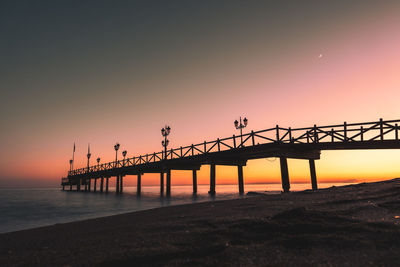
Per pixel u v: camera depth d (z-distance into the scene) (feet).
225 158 100.89
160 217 32.63
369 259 12.16
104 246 18.48
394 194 30.09
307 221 18.97
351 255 12.81
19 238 27.58
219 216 27.09
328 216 20.04
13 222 52.01
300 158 76.89
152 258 14.53
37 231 31.83
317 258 12.80
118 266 13.82
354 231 16.25
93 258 15.57
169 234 20.16
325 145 65.57
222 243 16.21
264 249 14.60
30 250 20.39
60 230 30.63
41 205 94.84
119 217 38.55
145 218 33.65
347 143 62.44
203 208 38.65
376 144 58.65
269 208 29.99
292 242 15.30
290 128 71.51
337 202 28.35
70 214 62.49
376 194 32.12
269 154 81.61
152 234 20.84
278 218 20.75
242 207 33.47
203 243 16.63
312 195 40.93
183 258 14.21
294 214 20.81
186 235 19.21
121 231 24.29
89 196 158.30
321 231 16.80
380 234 15.30
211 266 12.76
